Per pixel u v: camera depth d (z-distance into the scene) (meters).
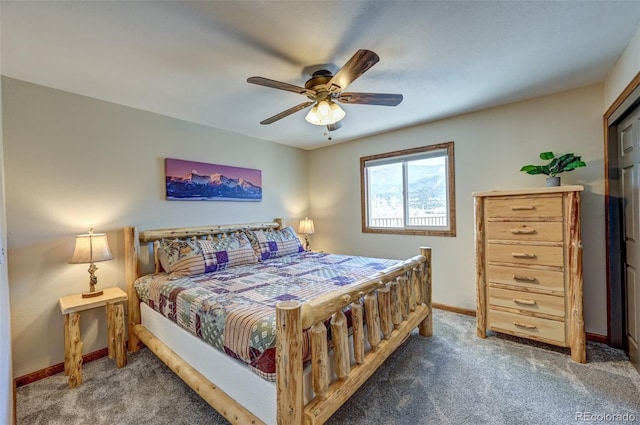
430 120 3.30
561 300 2.24
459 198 3.19
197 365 1.81
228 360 1.56
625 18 1.56
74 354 2.03
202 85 2.29
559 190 2.22
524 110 2.77
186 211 3.12
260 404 1.37
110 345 2.36
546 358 2.21
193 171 3.16
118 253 2.61
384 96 1.99
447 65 2.06
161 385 2.02
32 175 2.17
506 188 2.89
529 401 1.73
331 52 1.84
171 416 1.70
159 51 1.80
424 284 2.62
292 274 2.48
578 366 2.09
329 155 4.41
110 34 1.62
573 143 2.54
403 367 2.12
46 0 1.33
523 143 2.79
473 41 1.77
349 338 1.69
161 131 2.93
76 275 2.37
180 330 1.98
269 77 2.16
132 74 2.09
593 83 2.41
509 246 2.46
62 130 2.32
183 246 2.63
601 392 1.79
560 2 1.44
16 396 1.92
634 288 2.06
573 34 1.71
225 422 1.64
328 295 1.51
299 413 1.24
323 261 3.06
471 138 3.09
